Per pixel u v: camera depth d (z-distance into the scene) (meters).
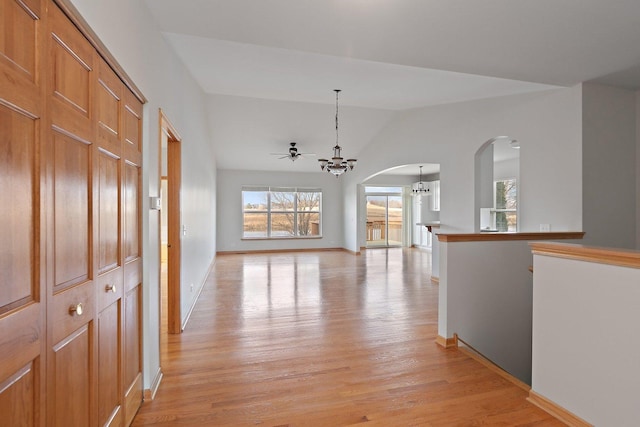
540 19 2.43
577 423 2.05
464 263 3.37
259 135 7.91
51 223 1.25
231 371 2.75
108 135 1.73
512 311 3.55
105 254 1.71
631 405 1.81
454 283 3.32
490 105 5.04
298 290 5.55
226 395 2.39
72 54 1.38
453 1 2.21
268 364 2.88
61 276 1.32
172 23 2.55
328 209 10.92
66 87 1.34
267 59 4.18
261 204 10.49
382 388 2.49
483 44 2.83
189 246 4.33
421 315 4.23
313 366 2.84
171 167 3.65
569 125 3.98
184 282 3.90
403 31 2.61
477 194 5.35
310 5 2.27
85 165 1.50
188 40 3.38
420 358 3.00
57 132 1.28
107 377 1.75
